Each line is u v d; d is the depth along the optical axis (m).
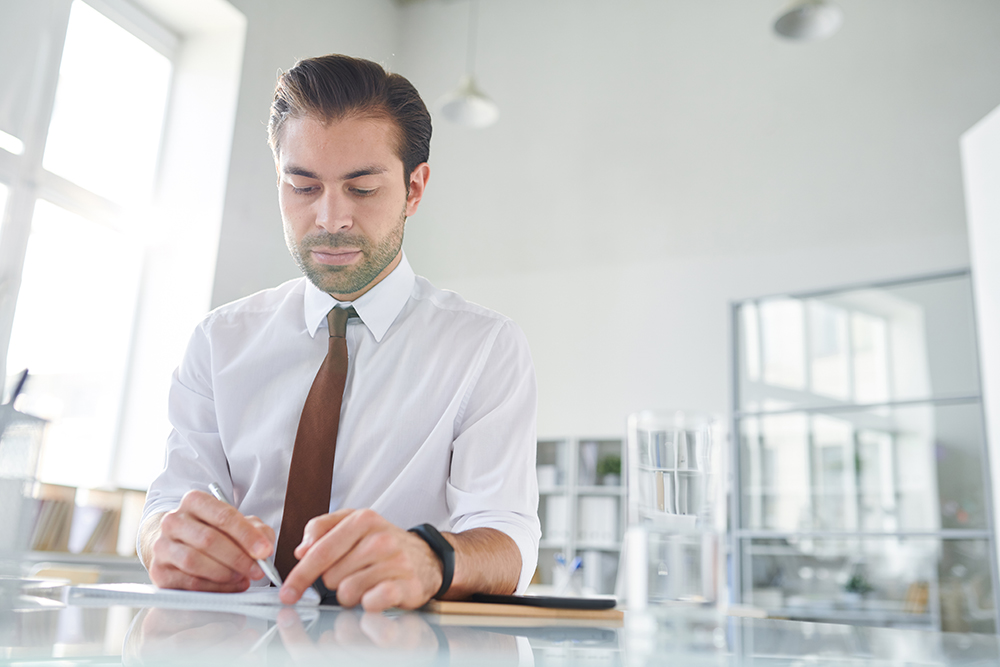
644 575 0.51
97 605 0.41
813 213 4.98
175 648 0.25
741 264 5.12
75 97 3.84
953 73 4.78
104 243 3.97
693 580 0.50
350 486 1.01
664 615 0.50
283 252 4.45
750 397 4.97
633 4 5.70
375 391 1.04
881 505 4.51
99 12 3.98
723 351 5.05
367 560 0.56
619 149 5.55
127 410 3.97
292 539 0.87
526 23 5.95
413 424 1.02
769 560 4.70
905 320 4.64
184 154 4.25
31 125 3.41
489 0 6.07
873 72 4.97
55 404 3.63
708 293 5.17
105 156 3.98
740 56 5.34
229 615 0.39
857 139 4.95
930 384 4.51
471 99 4.42
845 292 4.83
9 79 3.34
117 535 3.20
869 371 4.68
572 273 5.54
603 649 0.34
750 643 0.42
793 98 5.16
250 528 0.67
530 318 5.59
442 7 6.16
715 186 5.27
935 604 4.27
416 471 1.00
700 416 0.53
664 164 5.42
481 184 5.86
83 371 3.80
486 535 0.77
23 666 0.20
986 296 3.15
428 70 6.09
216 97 4.27
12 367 3.41
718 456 0.53
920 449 4.47
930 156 4.75
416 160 0.99
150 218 4.11
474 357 1.04
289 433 1.02
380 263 0.96
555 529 5.26
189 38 4.41
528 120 5.82
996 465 3.07
